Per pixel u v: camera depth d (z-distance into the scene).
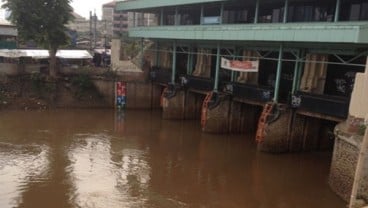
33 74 44.25
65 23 44.69
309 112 28.98
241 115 36.81
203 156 30.33
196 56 43.31
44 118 39.78
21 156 28.53
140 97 46.03
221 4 36.56
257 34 29.53
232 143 33.84
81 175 25.50
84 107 44.91
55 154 29.31
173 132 36.88
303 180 25.97
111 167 27.22
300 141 31.12
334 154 23.55
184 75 42.19
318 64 29.47
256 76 36.41
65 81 44.53
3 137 32.97
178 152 31.16
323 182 25.59
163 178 25.75
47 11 42.66
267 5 35.09
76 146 31.50
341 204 22.09
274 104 30.41
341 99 26.69
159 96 46.78
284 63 34.69
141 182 24.91
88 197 22.36
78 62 54.09
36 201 21.64
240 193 23.89
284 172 27.34
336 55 27.52
